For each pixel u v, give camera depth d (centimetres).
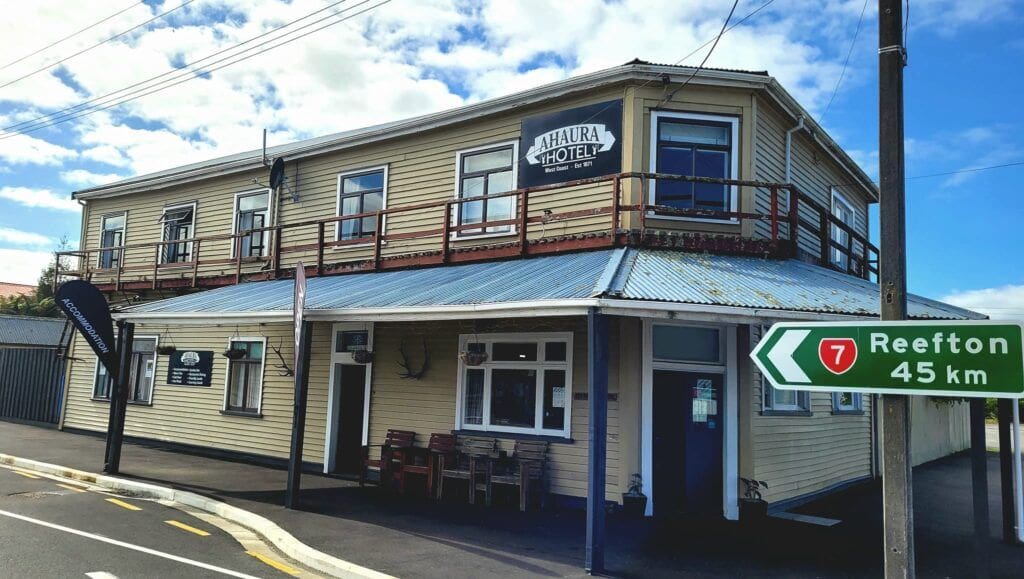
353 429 1475
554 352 1197
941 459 2092
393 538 890
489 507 1129
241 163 1784
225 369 1728
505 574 747
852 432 1575
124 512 1022
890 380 404
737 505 1095
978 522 604
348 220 1595
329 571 759
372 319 1002
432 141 1473
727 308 808
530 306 826
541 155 1298
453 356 1310
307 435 1513
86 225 2191
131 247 1881
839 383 421
